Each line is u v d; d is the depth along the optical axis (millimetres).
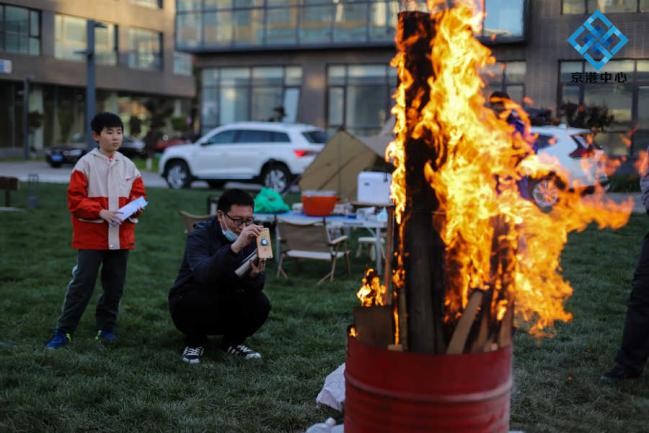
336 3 23453
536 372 4617
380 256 8242
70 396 4168
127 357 4934
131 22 37875
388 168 13070
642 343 4355
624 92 17281
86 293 5133
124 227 5152
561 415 3971
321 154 13344
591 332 5516
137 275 7918
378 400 2777
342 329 5746
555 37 17781
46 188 17719
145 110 40031
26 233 10609
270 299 6816
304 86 24516
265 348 5223
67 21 35062
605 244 9469
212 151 18328
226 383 4480
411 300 2818
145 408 4000
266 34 24562
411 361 2707
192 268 4688
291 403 4191
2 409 3939
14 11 32656
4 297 6625
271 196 8875
